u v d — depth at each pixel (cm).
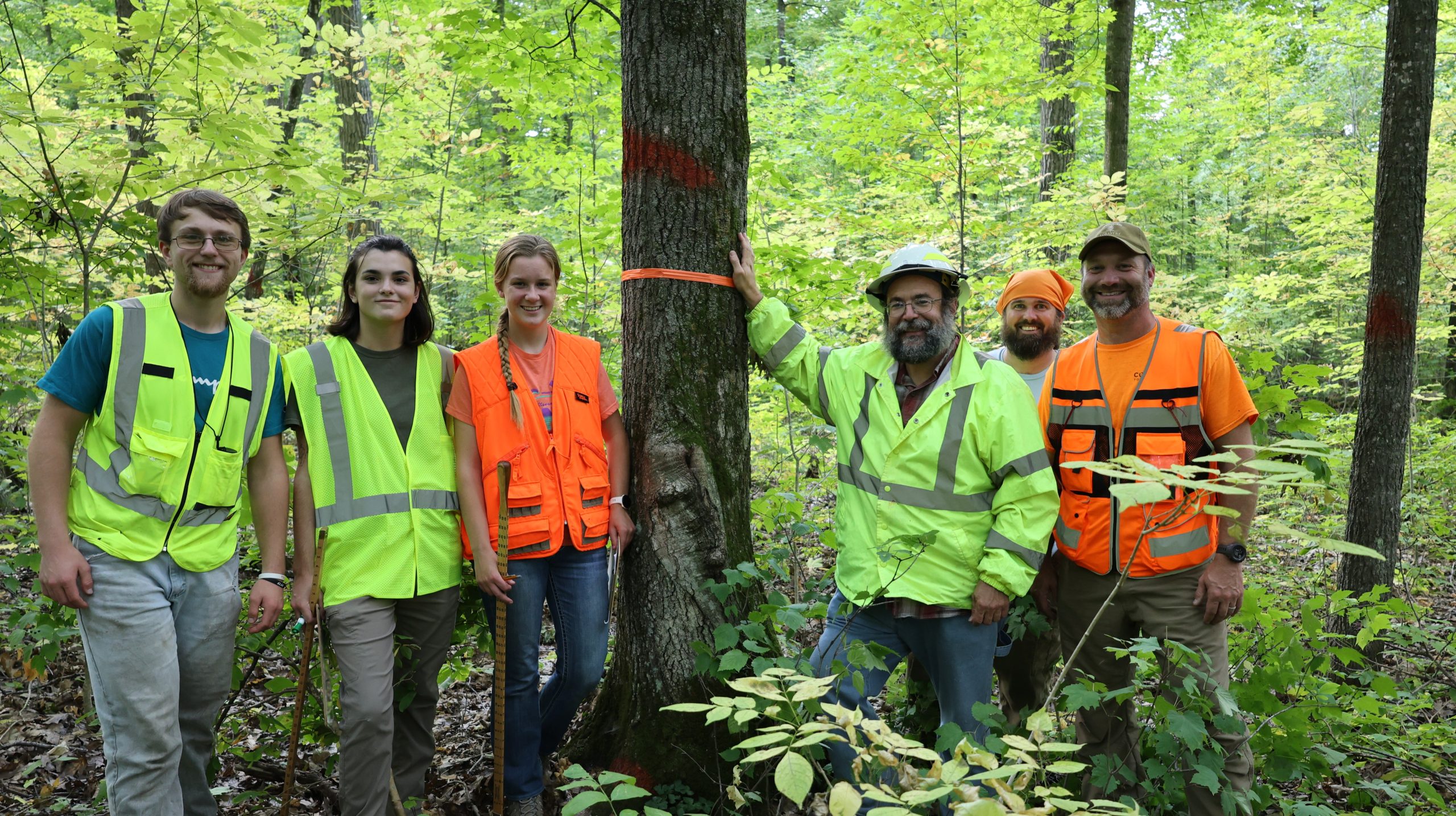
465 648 331
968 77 559
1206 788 242
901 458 255
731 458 280
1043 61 748
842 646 250
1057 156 753
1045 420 286
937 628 252
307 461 249
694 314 273
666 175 272
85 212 358
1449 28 865
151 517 216
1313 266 1091
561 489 257
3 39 861
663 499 270
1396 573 489
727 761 259
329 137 767
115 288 513
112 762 212
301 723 270
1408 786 248
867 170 762
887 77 562
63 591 205
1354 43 972
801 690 157
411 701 253
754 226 502
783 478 536
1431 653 385
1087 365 279
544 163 646
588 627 263
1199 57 1374
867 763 155
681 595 267
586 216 588
